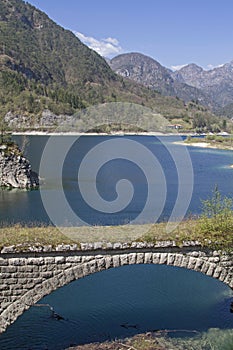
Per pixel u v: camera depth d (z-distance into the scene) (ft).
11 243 68.90
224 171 325.01
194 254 75.05
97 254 71.15
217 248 75.20
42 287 70.23
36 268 69.77
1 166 222.69
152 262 73.36
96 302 93.71
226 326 84.23
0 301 69.56
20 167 221.05
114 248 71.15
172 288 102.06
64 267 70.44
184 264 75.00
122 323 84.58
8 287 69.51
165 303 94.07
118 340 78.23
